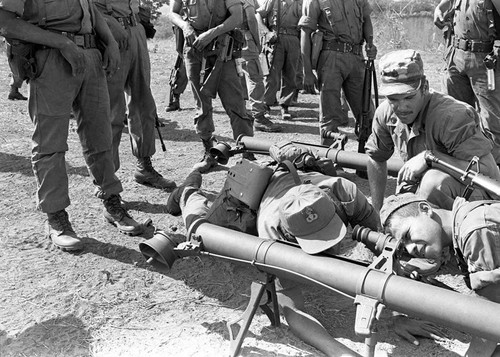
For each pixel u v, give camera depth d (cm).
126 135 746
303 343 316
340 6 567
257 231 352
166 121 820
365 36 578
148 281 383
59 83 392
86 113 425
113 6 483
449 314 249
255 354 305
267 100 870
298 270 292
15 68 385
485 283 270
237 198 350
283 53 844
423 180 354
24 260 403
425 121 361
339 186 346
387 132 398
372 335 269
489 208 279
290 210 302
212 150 477
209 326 334
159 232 334
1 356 307
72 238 415
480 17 495
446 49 547
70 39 397
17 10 362
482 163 349
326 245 294
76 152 654
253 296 306
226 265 402
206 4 571
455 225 290
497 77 501
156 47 1566
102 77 423
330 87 580
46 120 396
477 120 357
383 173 426
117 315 344
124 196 523
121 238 439
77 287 372
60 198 412
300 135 767
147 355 308
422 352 308
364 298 268
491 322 240
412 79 342
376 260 283
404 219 300
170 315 345
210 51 571
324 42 576
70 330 329
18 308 347
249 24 754
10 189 532
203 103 598
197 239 328
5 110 842
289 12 834
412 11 1681
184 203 402
